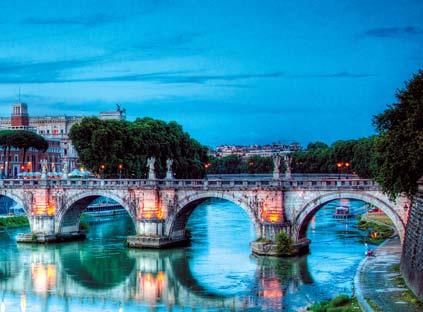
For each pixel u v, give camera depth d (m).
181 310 82.75
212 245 130.12
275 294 88.31
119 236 148.25
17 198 141.88
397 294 76.69
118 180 133.88
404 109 91.06
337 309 74.12
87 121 176.50
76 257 120.00
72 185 137.75
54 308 85.31
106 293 92.81
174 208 127.94
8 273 106.44
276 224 116.00
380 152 95.38
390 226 146.50
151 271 106.44
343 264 106.56
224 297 88.31
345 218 177.25
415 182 89.00
